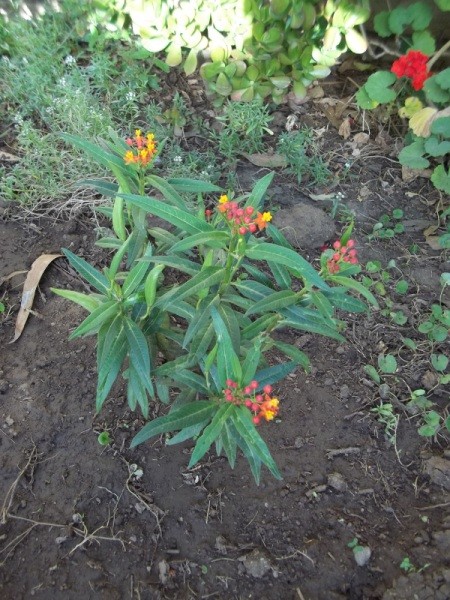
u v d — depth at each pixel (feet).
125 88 3.43
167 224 2.90
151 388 1.78
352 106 3.61
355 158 3.40
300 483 2.24
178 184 2.11
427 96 3.13
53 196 3.00
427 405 2.46
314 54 3.48
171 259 1.79
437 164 3.35
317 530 2.13
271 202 3.14
